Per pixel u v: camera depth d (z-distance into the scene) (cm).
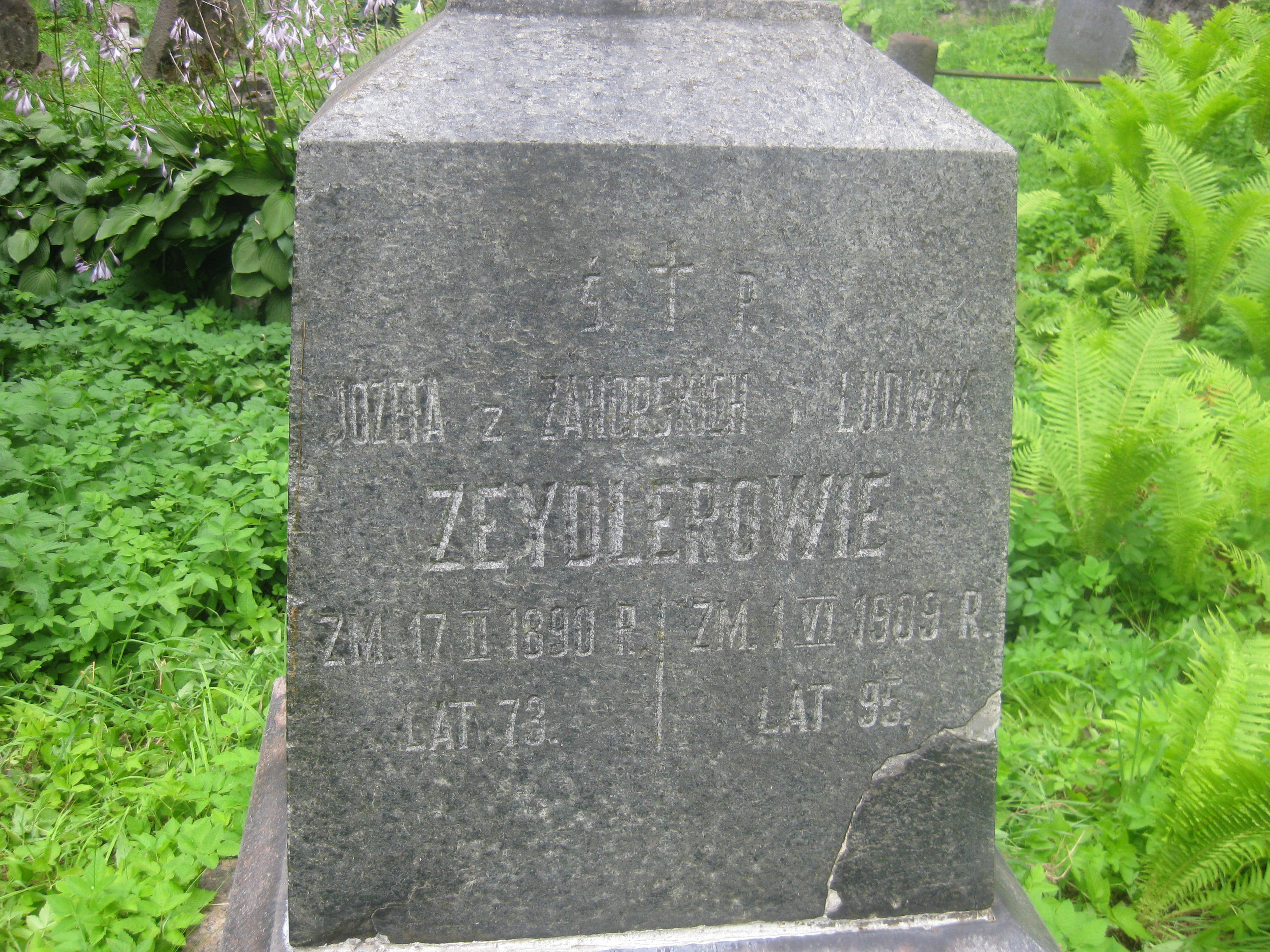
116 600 149
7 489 170
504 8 97
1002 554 102
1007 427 100
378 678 98
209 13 362
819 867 106
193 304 265
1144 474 158
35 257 262
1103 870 124
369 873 101
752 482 99
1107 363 177
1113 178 298
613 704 101
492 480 96
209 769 133
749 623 101
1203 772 112
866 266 96
